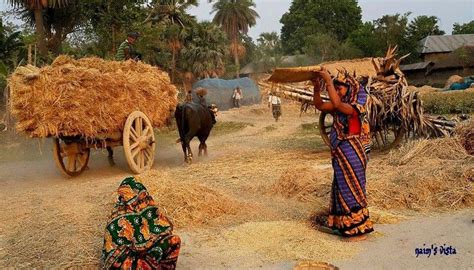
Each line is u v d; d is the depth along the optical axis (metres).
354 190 5.73
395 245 5.62
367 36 54.41
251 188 8.29
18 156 13.55
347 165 5.71
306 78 6.10
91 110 9.09
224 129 20.89
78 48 28.61
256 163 11.03
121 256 4.52
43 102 8.72
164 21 46.84
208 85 35.91
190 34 49.25
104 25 26.50
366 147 5.82
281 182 8.02
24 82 8.77
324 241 5.70
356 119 5.69
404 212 6.88
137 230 4.62
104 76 9.23
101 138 9.52
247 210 6.97
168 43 46.47
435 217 6.63
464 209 6.95
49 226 6.32
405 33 51.38
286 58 59.66
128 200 4.66
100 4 26.72
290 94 11.78
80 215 6.71
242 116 28.78
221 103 35.62
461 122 10.91
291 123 23.27
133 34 11.53
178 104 11.50
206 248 5.62
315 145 14.06
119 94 9.54
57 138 9.69
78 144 9.82
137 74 10.23
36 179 10.16
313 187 7.65
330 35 63.03
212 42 50.66
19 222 6.66
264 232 5.96
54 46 27.25
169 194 6.77
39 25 24.81
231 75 55.16
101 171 10.84
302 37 70.94
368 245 5.63
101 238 5.82
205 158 12.39
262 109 30.34
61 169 9.89
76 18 27.42
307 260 5.20
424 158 9.24
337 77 5.95
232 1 63.22
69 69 8.91
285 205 7.29
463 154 9.29
